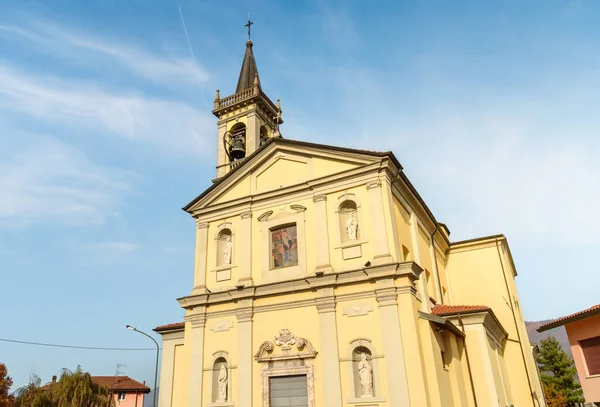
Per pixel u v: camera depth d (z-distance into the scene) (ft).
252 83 103.65
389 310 54.24
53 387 93.45
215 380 62.69
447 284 90.58
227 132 94.99
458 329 59.72
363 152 62.39
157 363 93.35
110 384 179.73
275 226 66.80
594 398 71.26
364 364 54.13
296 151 69.15
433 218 80.59
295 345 58.23
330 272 59.00
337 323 57.00
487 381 58.75
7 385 134.92
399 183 65.67
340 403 53.11
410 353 51.65
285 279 62.69
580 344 75.51
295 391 57.16
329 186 64.39
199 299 67.10
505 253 94.89
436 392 50.01
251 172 72.54
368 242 59.00
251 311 63.00
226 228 70.95
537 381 89.86
